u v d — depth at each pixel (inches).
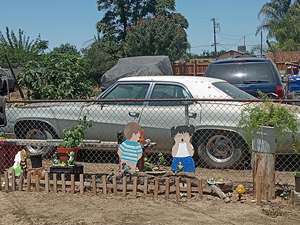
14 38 1831.9
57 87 650.8
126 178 329.4
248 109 320.2
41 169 346.6
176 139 337.1
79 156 438.6
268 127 302.4
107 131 413.4
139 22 1985.7
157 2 2176.4
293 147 343.6
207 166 394.6
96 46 2007.9
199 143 392.8
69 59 665.0
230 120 380.2
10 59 1535.4
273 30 2228.1
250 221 275.6
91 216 288.0
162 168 375.2
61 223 277.9
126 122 407.2
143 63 950.4
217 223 272.8
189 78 410.3
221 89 399.5
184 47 1987.0
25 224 277.7
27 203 314.7
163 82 406.6
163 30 1926.7
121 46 2078.0
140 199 317.7
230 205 303.0
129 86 417.1
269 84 527.5
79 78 667.4
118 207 303.0
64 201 317.4
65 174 336.8
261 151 304.8
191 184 320.5
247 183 328.2
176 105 395.5
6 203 315.9
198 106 389.7
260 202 304.8
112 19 2208.4
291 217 280.7
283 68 1274.6
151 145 370.3
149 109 401.4
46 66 658.8
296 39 2191.2
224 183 324.5
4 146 384.2
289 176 370.9
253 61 539.8
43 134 433.1
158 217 283.7
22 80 660.1
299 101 332.2
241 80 533.0
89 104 419.5
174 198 317.4
